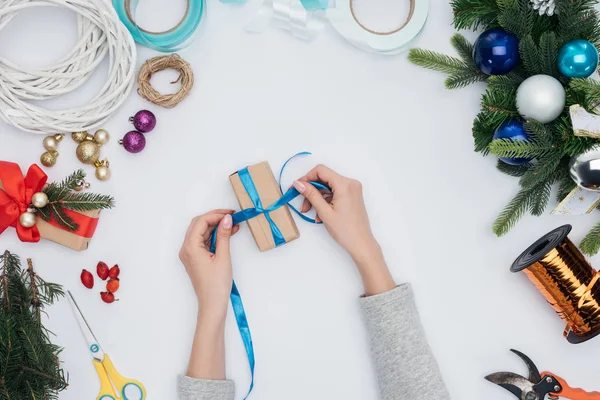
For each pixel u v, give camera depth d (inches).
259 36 50.2
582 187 40.3
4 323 42.6
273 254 50.6
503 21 41.2
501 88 42.6
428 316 50.6
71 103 49.8
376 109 50.5
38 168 45.2
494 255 50.4
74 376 50.2
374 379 50.3
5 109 46.9
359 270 47.2
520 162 43.1
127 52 46.4
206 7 49.6
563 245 44.7
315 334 50.7
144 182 50.4
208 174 50.5
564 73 40.6
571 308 45.6
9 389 42.7
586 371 50.0
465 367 50.4
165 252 50.4
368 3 50.1
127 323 50.5
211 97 50.3
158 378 50.4
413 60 44.7
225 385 45.7
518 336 50.4
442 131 50.3
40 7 49.6
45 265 50.3
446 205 50.6
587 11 41.2
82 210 46.6
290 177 50.4
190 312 50.6
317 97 50.4
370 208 50.6
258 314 50.6
